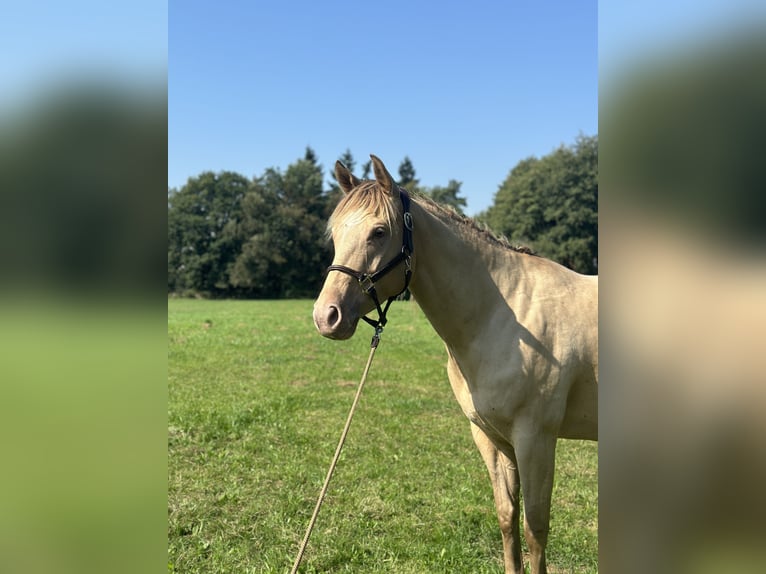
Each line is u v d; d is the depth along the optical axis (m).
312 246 45.62
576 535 3.22
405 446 4.86
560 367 2.29
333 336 2.09
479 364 2.37
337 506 3.57
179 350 10.59
